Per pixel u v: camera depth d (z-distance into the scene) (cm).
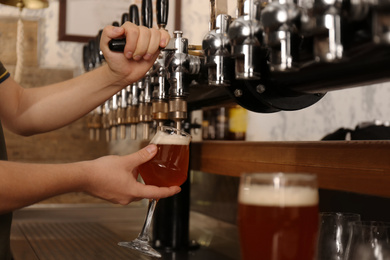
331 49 61
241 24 71
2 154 114
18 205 81
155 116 107
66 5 243
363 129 155
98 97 121
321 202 125
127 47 94
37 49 240
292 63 66
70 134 241
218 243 145
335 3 60
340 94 266
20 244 144
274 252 56
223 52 80
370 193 84
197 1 248
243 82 85
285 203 56
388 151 80
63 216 206
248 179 59
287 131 257
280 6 63
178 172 91
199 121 235
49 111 122
